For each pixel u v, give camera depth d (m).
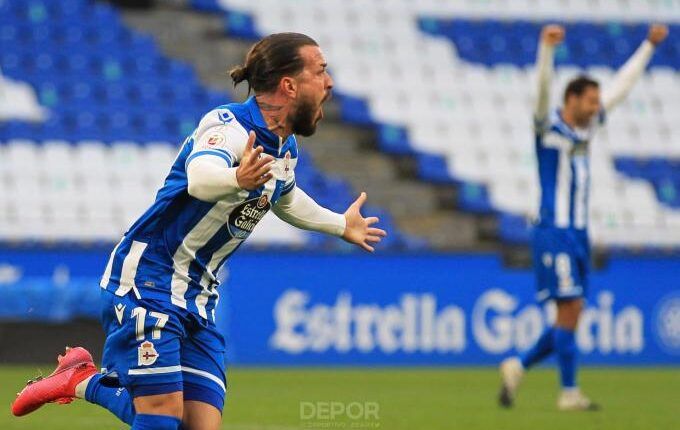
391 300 42.62
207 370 13.34
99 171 48.62
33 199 46.78
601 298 44.25
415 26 59.72
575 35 61.28
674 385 35.50
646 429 23.30
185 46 55.97
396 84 56.72
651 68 60.38
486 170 53.53
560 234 26.62
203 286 13.23
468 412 26.53
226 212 12.82
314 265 42.06
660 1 63.44
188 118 52.25
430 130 54.97
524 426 23.59
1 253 39.59
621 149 56.06
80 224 44.34
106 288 13.02
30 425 23.48
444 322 43.03
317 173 52.19
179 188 12.72
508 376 27.61
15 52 53.00
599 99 26.61
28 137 49.38
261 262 41.59
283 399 29.36
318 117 13.10
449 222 51.47
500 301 43.47
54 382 15.02
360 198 14.98
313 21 58.88
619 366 44.03
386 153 53.97
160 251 12.90
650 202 53.91
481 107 56.50
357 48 58.22
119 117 51.34
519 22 61.03
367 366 42.22
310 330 41.91
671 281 44.84
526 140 55.22
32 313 38.50
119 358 12.89
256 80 12.87
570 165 26.70
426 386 34.03
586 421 24.67
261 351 41.47
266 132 12.75
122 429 22.80
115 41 54.81
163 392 12.64
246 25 57.91
